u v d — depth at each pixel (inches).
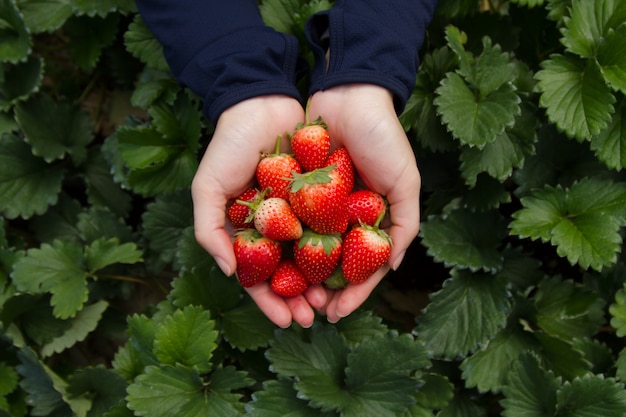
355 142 26.5
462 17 30.8
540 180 29.9
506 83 28.1
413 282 33.6
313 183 24.5
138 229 34.0
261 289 26.5
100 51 33.8
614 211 27.9
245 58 27.2
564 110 28.0
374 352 27.4
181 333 27.5
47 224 33.9
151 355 28.5
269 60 27.5
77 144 34.2
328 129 27.4
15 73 33.8
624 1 28.6
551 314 29.9
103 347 33.9
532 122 28.7
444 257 28.9
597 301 29.8
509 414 28.1
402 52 27.1
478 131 27.9
